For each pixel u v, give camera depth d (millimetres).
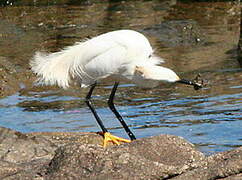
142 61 11133
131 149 8414
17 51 20000
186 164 7664
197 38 21750
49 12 27125
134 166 7465
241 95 14469
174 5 28750
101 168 7465
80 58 11039
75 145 8062
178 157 8305
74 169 7566
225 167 7293
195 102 14055
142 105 14055
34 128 12320
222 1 28891
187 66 17969
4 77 16406
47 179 7512
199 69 17516
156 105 13969
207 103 13891
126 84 16219
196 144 10852
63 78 11109
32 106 14289
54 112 13711
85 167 7566
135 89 15664
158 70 10773
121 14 26875
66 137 10711
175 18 25531
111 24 24781
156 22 24828
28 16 26297
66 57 11125
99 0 30016
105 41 10969
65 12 27266
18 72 16984
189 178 7258
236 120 12422
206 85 15516
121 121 11195
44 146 9594
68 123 12734
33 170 8070
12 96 15320
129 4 29219
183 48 20594
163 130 11898
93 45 10969
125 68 11117
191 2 29266
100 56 10961
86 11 27562
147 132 11805
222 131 11672
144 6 28625
